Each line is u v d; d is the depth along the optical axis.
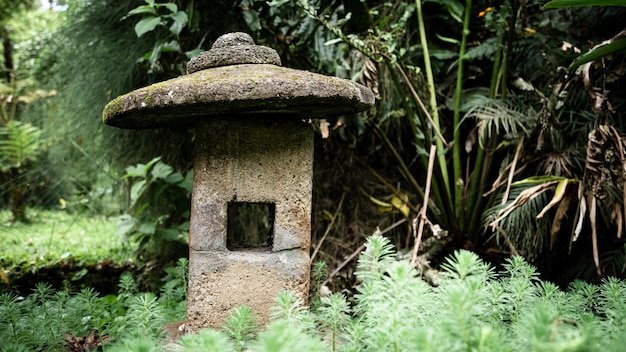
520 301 1.20
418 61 2.68
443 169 2.25
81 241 3.64
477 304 1.05
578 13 2.51
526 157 2.23
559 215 1.94
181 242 2.95
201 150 1.57
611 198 1.99
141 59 2.56
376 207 2.82
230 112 1.47
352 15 2.69
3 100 4.97
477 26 2.68
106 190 3.47
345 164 2.84
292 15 2.63
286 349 0.85
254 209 2.85
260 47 1.53
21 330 1.51
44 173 4.15
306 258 1.61
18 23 6.23
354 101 1.44
